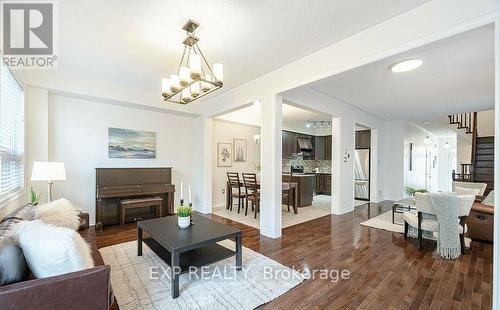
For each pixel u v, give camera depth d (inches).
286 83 129.3
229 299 77.1
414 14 81.1
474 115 252.7
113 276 91.5
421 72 133.1
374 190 267.3
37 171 109.2
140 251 111.0
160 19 87.7
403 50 83.6
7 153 98.4
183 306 73.4
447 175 414.3
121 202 164.1
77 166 158.9
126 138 180.4
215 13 83.8
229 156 252.5
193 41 98.7
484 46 103.0
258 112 252.1
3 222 67.1
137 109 186.2
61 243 49.7
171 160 206.4
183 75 91.9
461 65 123.4
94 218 164.9
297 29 94.1
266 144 143.5
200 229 99.7
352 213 207.2
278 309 72.7
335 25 91.4
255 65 129.4
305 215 198.7
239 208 208.5
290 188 205.5
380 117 262.8
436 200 113.8
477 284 86.7
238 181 211.0
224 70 136.5
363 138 287.1
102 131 169.2
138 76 147.3
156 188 179.2
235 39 101.8
